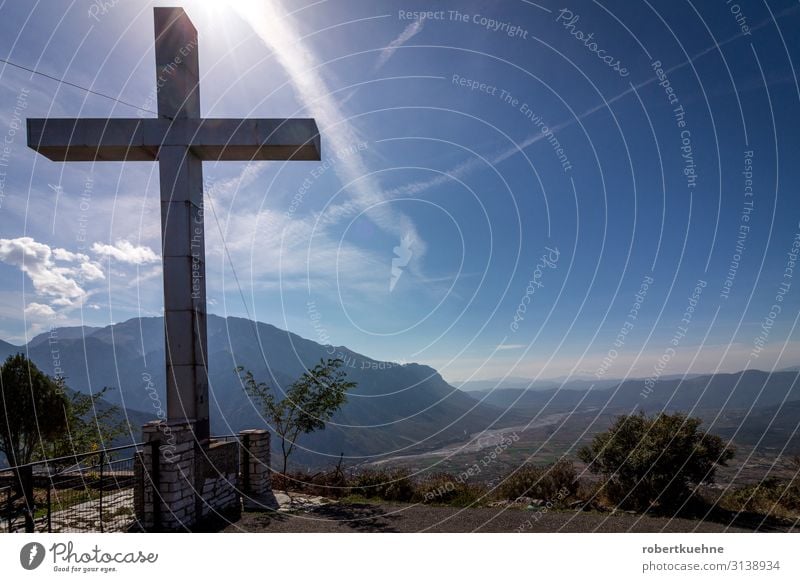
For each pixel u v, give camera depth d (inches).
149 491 268.8
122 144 331.0
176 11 341.7
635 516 315.9
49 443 508.1
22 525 271.6
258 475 378.9
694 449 333.4
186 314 321.7
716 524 294.5
